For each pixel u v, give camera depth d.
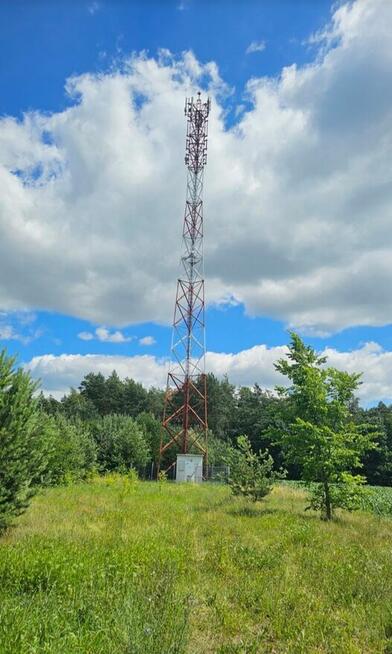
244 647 5.57
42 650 4.78
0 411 11.80
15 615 5.46
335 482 17.09
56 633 5.17
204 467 43.38
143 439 48.50
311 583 8.21
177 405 71.25
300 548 10.66
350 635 6.12
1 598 6.20
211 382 79.44
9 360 12.41
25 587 6.93
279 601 7.03
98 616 5.80
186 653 5.29
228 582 8.06
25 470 12.06
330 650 5.69
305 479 17.31
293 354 18.36
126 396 84.44
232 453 23.80
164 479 38.91
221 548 9.92
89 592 6.69
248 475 22.23
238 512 17.06
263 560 9.34
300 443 17.42
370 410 75.38
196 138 43.81
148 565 8.12
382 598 7.56
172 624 5.50
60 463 28.56
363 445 17.02
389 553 10.58
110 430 45.75
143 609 5.83
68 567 7.47
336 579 8.32
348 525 15.28
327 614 6.72
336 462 16.88
